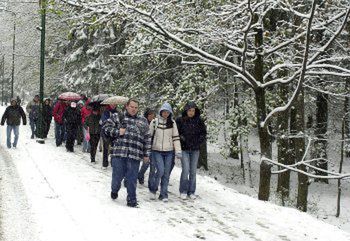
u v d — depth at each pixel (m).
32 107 21.84
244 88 18.22
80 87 25.47
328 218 18.81
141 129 8.96
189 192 10.17
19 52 33.78
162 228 7.52
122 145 8.95
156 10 10.34
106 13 9.72
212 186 11.70
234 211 9.20
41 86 20.11
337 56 12.47
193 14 11.10
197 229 7.63
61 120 19.11
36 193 9.45
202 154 23.75
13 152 16.00
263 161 11.47
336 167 26.73
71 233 6.88
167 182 9.73
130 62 19.61
